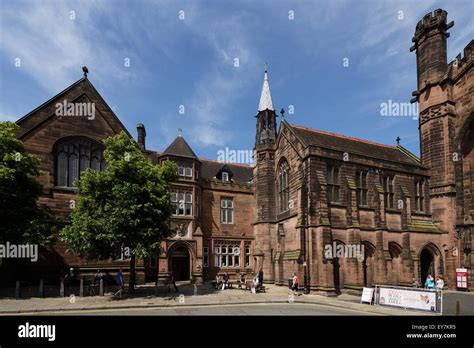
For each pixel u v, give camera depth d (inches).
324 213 989.2
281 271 1148.5
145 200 805.9
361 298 815.1
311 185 1003.3
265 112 1406.3
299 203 1050.7
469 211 1199.6
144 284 1108.5
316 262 962.1
